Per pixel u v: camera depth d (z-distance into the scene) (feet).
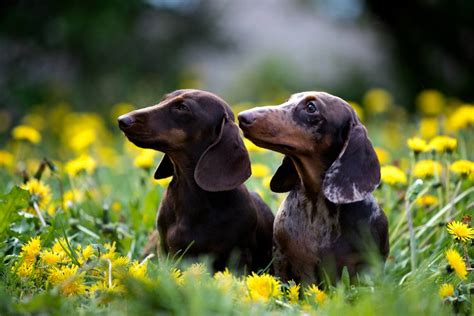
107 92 68.69
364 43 92.94
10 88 68.80
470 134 34.94
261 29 104.68
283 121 23.07
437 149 28.89
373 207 23.80
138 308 17.38
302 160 23.58
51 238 25.12
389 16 70.90
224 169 24.61
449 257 20.97
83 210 30.50
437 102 52.70
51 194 29.50
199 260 25.11
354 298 20.03
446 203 28.78
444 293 19.99
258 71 88.58
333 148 23.65
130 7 67.21
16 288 20.76
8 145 50.85
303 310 19.44
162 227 25.72
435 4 66.64
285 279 24.38
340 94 82.28
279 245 24.31
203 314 16.88
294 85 86.58
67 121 59.26
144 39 70.74
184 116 24.85
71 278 19.67
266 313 18.10
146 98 63.67
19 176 33.30
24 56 69.62
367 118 62.69
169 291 17.76
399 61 73.00
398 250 27.04
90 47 66.80
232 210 24.95
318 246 23.50
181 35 72.84
